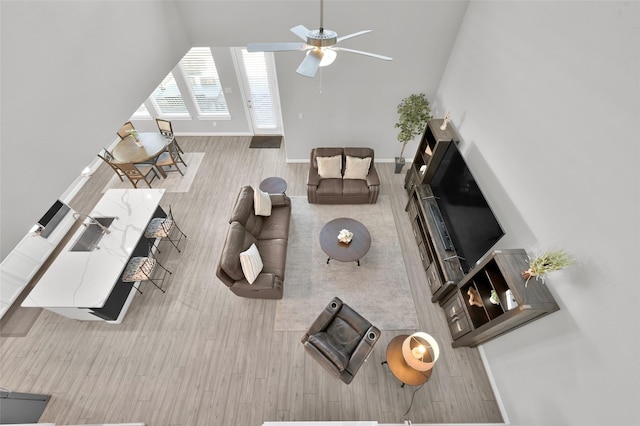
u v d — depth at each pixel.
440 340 3.72
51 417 3.14
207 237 4.88
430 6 4.10
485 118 3.52
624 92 1.86
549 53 2.49
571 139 2.26
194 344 3.66
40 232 4.40
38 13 2.08
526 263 2.66
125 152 5.39
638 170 1.77
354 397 3.26
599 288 2.01
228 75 5.98
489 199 3.41
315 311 3.98
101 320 3.85
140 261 3.95
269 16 4.21
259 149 6.70
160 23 3.70
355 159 5.12
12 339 3.71
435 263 3.95
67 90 2.33
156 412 3.17
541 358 2.58
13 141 1.88
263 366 3.49
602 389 1.99
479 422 3.12
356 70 4.85
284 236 4.41
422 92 5.15
